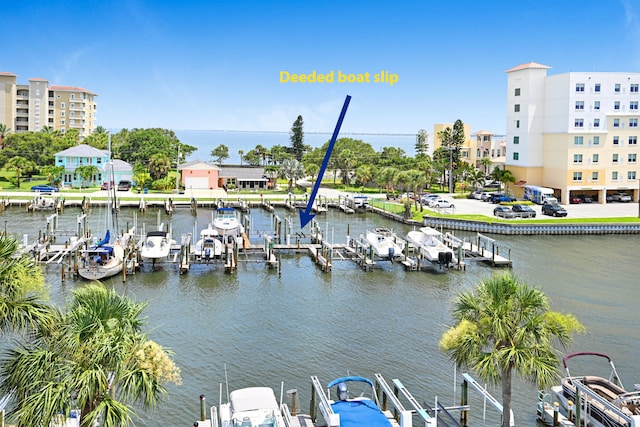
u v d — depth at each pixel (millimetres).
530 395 28078
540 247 66812
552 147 102938
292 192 115625
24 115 179125
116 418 17125
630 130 100500
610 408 23469
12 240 19188
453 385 29172
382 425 22250
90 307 18359
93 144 157125
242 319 39156
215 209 95188
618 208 94000
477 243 60719
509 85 108562
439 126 150625
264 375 30203
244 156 188375
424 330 37219
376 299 44312
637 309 42531
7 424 17594
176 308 41375
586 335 36688
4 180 122688
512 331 21984
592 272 54281
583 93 98812
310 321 38938
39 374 17094
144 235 64750
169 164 122875
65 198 96875
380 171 116000
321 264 54188
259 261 55250
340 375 30312
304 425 23641
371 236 61250
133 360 18172
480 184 119562
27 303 18109
